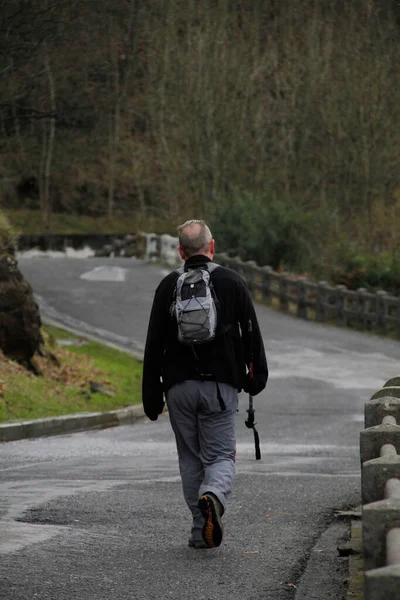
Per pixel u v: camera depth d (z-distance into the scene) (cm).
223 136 11588
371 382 5425
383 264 9125
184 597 1297
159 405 1603
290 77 11662
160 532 1694
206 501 1477
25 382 4428
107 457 2938
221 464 1541
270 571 1448
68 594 1288
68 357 5447
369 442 1330
